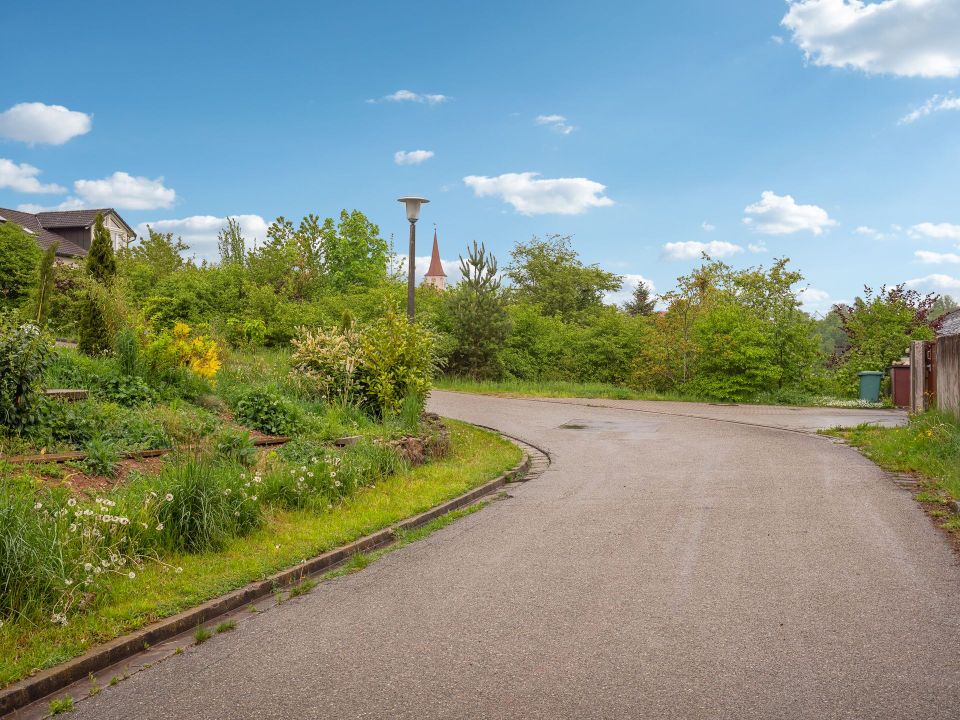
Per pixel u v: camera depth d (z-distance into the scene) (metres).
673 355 27.81
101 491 7.05
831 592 5.59
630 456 13.30
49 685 4.19
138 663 4.61
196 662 4.58
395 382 14.37
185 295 27.84
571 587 5.88
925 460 11.07
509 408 21.70
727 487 10.05
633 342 31.34
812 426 17.83
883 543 6.97
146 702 4.04
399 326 14.53
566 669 4.32
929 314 29.69
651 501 9.26
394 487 9.77
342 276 45.97
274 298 28.70
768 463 12.12
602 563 6.55
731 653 4.50
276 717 3.82
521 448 14.59
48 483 6.86
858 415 20.73
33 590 4.95
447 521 8.45
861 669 4.23
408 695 4.03
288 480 8.34
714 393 25.50
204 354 12.27
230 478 7.64
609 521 8.21
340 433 11.43
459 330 29.39
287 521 7.80
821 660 4.37
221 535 6.78
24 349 7.96
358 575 6.42
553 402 23.81
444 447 12.83
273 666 4.47
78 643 4.62
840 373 27.50
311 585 6.09
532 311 33.62
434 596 5.77
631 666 4.34
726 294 33.31
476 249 29.42
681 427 17.72
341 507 8.55
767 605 5.34
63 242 51.88
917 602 5.34
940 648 4.51
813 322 27.69
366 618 5.30
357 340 15.12
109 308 13.25
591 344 31.77
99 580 5.40
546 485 10.73
